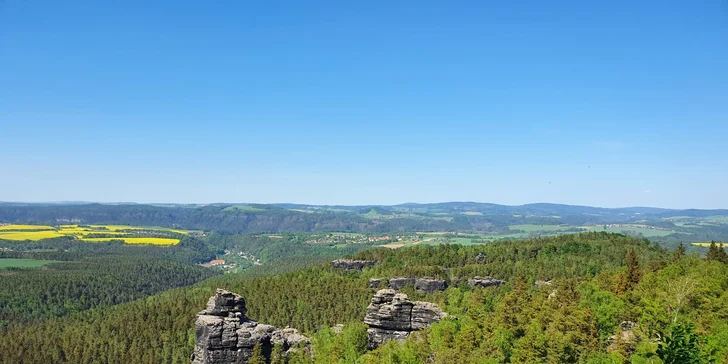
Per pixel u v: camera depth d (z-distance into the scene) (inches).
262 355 5679.1
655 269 6766.7
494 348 4471.0
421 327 5989.2
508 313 5068.9
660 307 4439.0
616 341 4192.9
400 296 6161.4
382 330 6082.7
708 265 6043.3
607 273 6781.5
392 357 5012.3
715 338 3619.6
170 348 7504.9
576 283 7091.5
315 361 5629.9
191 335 7706.7
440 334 5241.1
